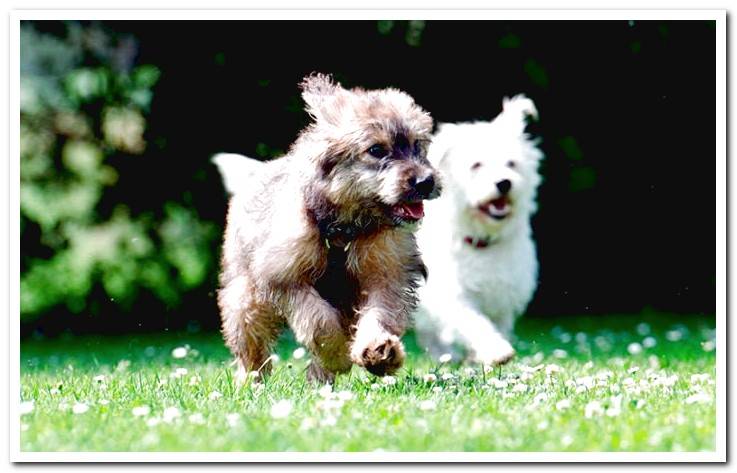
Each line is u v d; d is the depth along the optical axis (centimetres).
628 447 462
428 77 1466
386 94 655
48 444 483
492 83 1478
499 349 841
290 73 1424
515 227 933
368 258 642
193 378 700
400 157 625
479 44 1462
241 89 1422
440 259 927
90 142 1452
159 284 1476
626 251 1570
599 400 579
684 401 571
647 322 1482
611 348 1100
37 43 1431
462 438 474
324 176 632
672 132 1524
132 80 1424
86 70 1424
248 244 704
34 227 1456
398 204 621
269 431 491
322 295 665
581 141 1520
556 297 1577
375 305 638
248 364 724
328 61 1434
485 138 933
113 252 1470
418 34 1450
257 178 723
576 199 1539
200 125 1432
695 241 1560
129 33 1416
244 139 1434
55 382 743
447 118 1479
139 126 1443
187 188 1448
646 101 1510
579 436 477
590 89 1501
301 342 653
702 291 1570
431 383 646
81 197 1459
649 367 805
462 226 925
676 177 1540
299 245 639
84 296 1480
